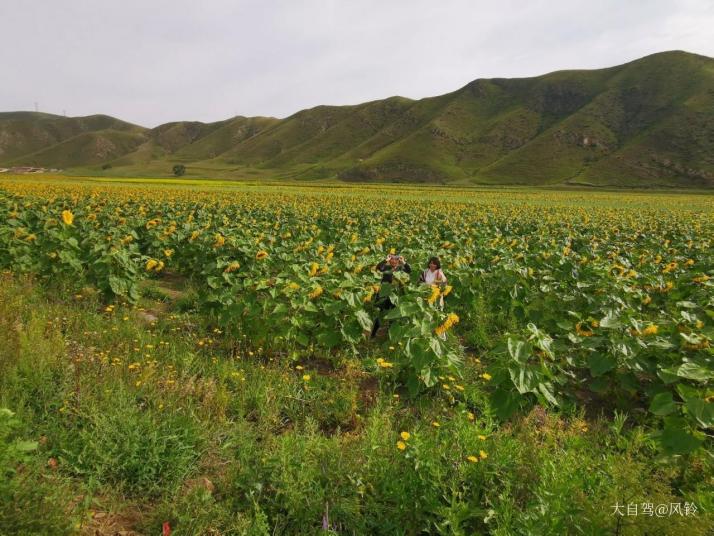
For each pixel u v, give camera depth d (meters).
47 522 2.63
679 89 142.50
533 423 4.80
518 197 67.81
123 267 8.48
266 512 3.38
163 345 6.31
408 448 3.79
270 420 4.70
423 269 10.01
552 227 21.92
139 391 4.69
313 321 7.09
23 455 3.04
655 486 3.22
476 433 4.01
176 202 25.84
